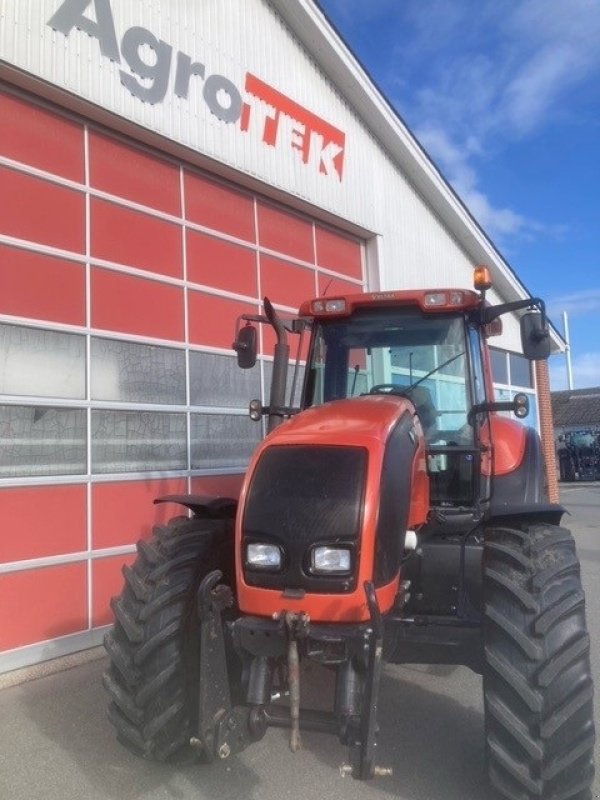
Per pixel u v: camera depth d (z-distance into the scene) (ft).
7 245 19.29
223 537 13.05
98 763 12.98
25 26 19.56
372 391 14.71
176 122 23.91
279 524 10.48
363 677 10.12
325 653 10.18
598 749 13.19
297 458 11.02
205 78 25.22
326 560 10.22
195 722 11.75
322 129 30.86
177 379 23.73
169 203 24.32
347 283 32.76
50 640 19.07
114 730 14.44
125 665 11.62
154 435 22.74
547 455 54.90
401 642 12.46
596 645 19.31
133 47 22.63
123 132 22.80
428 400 14.62
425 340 14.98
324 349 15.61
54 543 19.48
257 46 27.73
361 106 33.17
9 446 18.81
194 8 25.00
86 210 21.48
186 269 24.59
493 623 11.10
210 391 24.90
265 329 27.68
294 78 29.55
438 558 12.83
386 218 34.78
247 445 26.12
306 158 29.81
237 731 10.43
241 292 26.81
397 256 35.47
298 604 10.22
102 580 20.54
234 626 10.46
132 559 21.44
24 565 18.70
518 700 10.62
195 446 24.09
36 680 17.78
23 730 14.56
